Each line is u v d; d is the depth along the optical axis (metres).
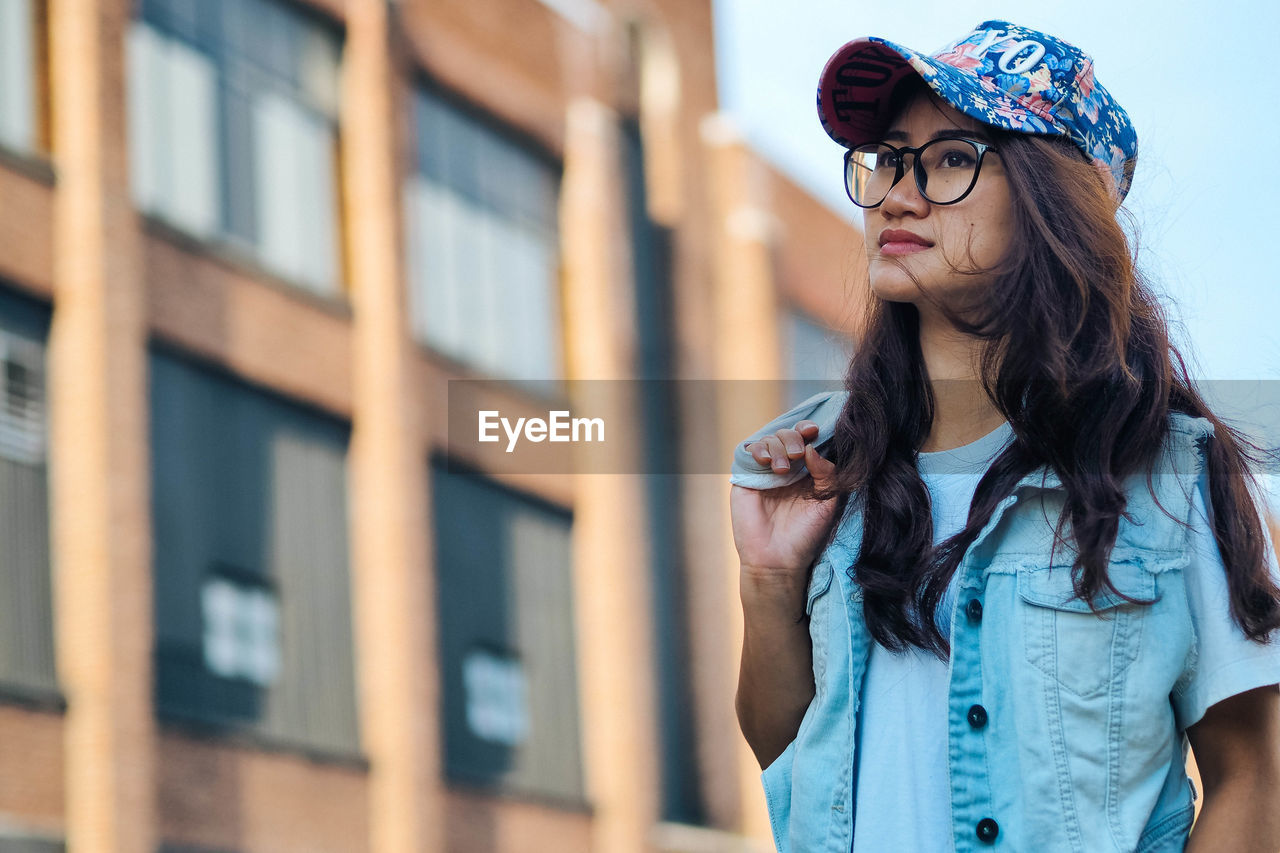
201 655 10.79
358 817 11.59
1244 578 1.35
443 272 13.75
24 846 9.31
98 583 10.12
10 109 10.56
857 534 1.51
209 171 11.82
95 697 9.91
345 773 11.61
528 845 12.89
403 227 13.30
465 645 12.95
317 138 12.98
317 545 11.96
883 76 1.49
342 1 13.27
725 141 16.75
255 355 11.80
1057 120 1.46
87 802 9.71
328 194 12.94
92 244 10.66
